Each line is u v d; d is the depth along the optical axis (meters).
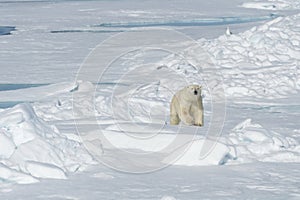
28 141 25.25
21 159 23.95
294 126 38.47
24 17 199.12
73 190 21.45
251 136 30.33
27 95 55.22
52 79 70.12
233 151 27.33
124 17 198.88
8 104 51.31
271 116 43.81
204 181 23.00
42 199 20.16
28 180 22.66
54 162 24.56
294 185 22.38
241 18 197.12
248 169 25.38
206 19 191.88
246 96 55.62
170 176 23.94
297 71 62.25
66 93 55.09
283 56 68.38
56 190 21.44
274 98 54.62
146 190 21.52
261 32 74.19
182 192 21.22
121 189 21.67
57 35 135.88
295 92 57.53
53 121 37.44
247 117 42.97
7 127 25.92
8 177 22.81
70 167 24.72
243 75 61.41
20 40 124.38
